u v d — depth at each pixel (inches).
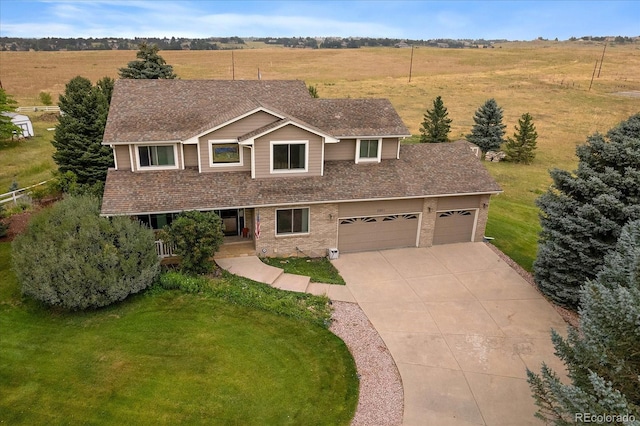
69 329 557.3
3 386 462.0
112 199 683.4
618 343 331.6
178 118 788.0
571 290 637.3
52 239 592.4
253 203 717.9
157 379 481.7
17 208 906.1
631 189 610.9
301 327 582.6
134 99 815.7
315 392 475.5
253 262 740.0
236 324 581.0
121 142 714.8
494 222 1009.5
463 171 865.5
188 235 652.7
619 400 291.4
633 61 4613.7
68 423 423.5
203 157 753.6
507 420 448.1
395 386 490.0
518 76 3651.6
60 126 1055.0
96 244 595.8
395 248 842.8
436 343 565.6
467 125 2127.2
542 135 1998.0
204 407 448.5
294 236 771.4
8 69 3516.2
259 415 442.0
